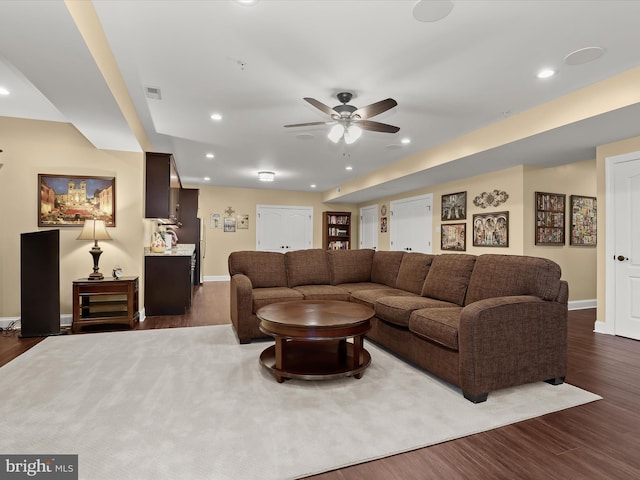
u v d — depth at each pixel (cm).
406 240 767
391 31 233
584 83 308
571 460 161
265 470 151
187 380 247
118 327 401
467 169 527
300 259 431
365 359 267
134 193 436
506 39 241
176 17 219
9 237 397
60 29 190
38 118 403
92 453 162
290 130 434
